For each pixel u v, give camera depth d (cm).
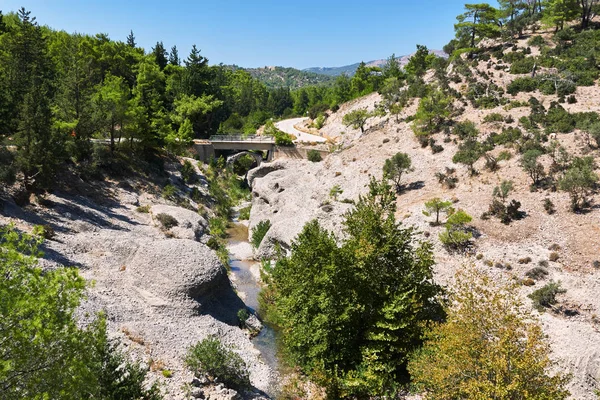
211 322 3014
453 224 3803
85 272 3112
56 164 4309
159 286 3077
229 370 2380
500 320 1709
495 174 4653
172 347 2559
